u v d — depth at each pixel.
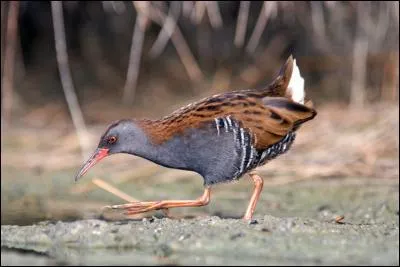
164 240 10.70
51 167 16.72
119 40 20.59
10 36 17.77
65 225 11.55
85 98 20.19
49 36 20.73
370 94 18.77
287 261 9.88
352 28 19.06
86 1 19.67
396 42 18.06
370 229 10.88
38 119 19.14
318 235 10.55
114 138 11.84
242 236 10.57
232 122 11.39
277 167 15.89
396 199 14.13
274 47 20.09
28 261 10.45
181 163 11.74
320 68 19.80
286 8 18.25
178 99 19.94
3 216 13.49
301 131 17.31
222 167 11.58
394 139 16.56
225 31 20.12
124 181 15.83
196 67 20.28
